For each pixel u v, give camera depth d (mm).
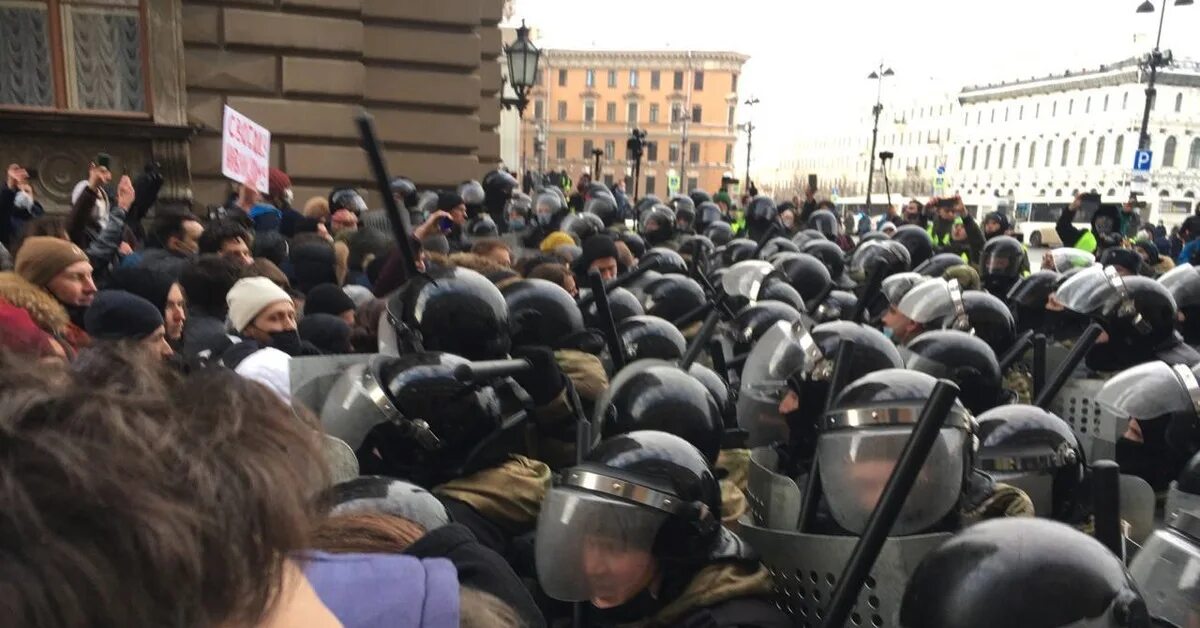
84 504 434
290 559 565
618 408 2172
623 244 6281
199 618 472
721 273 5258
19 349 554
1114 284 3498
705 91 77438
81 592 419
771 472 2283
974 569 1359
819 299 4949
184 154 8805
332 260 4953
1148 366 2666
